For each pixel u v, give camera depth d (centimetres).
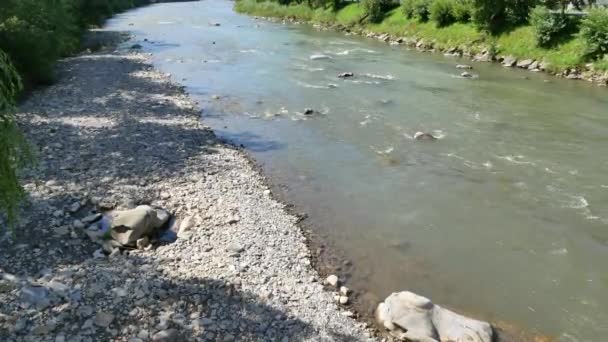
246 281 998
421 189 1505
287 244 1177
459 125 2086
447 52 3941
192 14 7594
